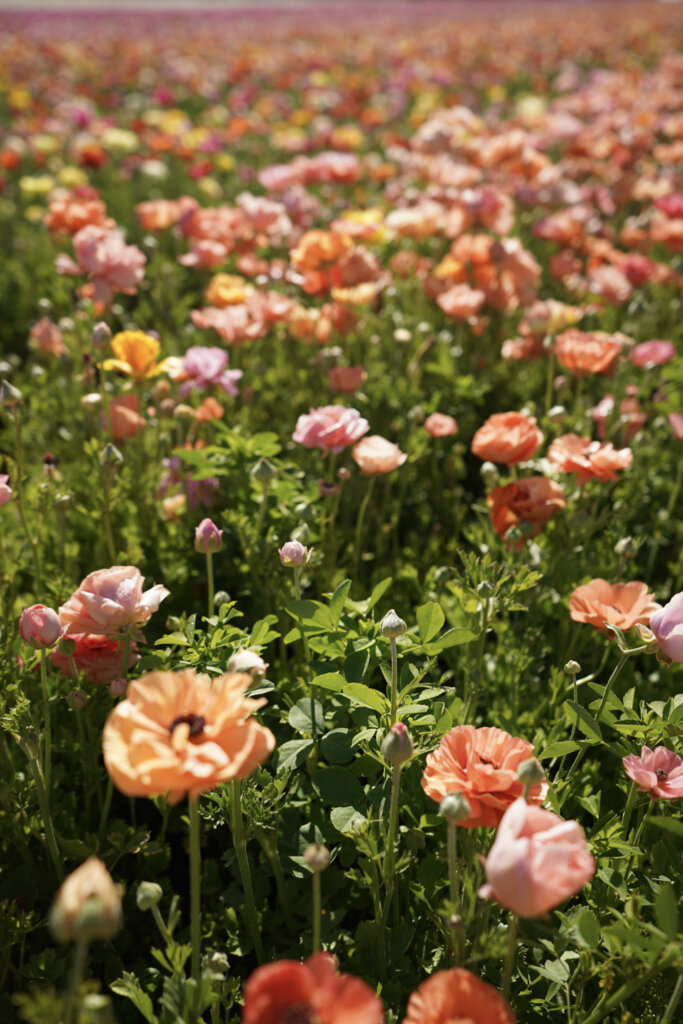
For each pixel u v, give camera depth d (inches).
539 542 117.7
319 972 45.2
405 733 63.8
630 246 229.5
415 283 202.1
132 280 141.1
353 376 138.4
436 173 223.8
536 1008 69.4
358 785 79.4
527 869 47.2
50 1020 47.8
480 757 64.8
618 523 117.5
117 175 350.9
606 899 72.3
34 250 255.9
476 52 679.7
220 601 85.0
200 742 52.0
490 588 84.8
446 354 158.2
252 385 163.2
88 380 147.0
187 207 190.2
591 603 81.7
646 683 106.5
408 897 77.7
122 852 85.2
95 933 41.9
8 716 76.6
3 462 156.4
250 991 42.8
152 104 515.8
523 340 163.0
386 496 134.8
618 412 127.3
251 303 149.5
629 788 84.0
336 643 84.5
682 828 56.7
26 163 360.8
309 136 415.5
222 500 121.2
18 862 88.2
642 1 1306.6
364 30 927.0
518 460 106.3
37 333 162.6
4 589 105.4
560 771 82.5
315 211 227.1
